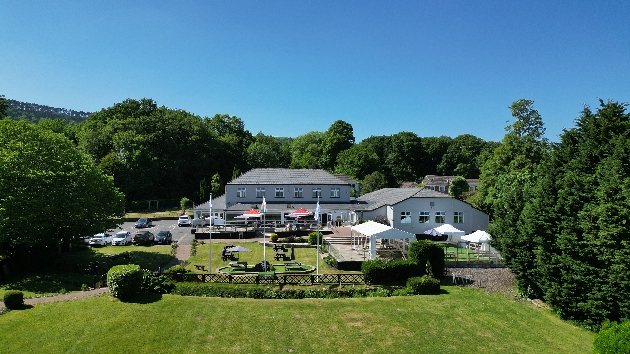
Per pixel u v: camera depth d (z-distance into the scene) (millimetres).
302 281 29750
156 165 85875
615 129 25906
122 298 24312
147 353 18672
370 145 133625
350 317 23547
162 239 48031
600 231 22375
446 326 23016
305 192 58438
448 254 41906
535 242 27500
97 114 101312
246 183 57062
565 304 24969
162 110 102875
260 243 46500
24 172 32406
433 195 51031
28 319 21562
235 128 122062
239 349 19438
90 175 37375
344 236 47062
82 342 19344
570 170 27109
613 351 16375
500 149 59656
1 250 34281
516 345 21109
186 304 24172
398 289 29109
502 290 30922
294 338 20734
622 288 21594
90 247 45625
